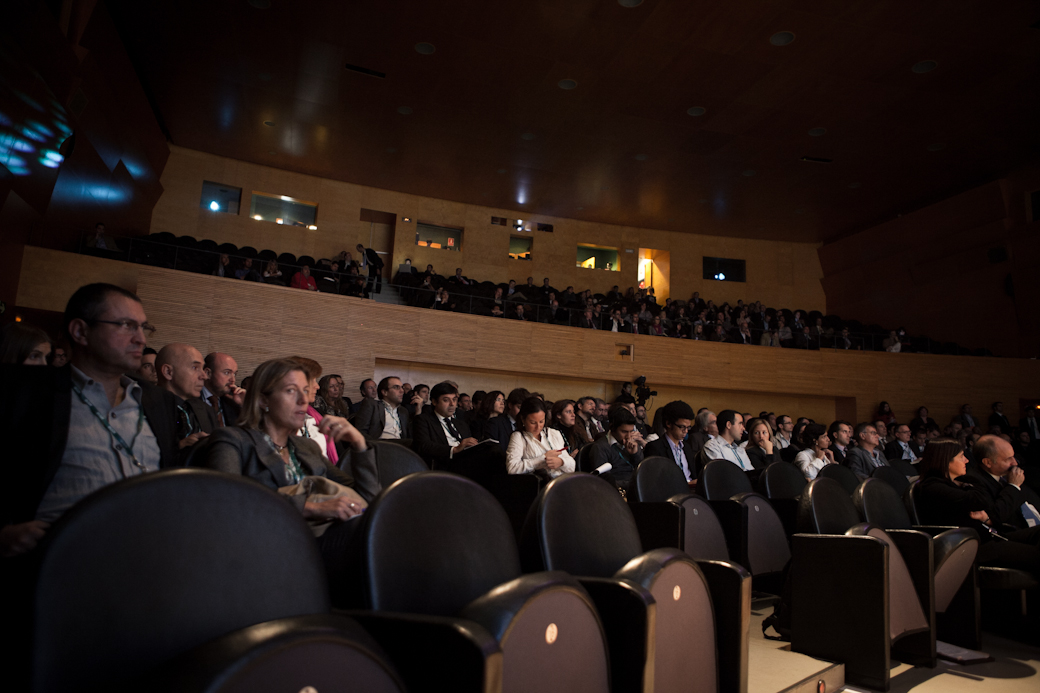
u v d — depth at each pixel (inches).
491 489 133.6
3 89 243.1
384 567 49.6
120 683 32.2
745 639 71.7
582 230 584.4
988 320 498.3
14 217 294.0
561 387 481.1
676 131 413.7
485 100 387.5
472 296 471.8
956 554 117.8
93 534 33.3
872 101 373.4
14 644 30.6
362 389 242.7
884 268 560.7
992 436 155.8
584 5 300.0
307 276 419.2
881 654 95.9
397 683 37.8
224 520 38.2
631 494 124.1
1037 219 458.9
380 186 530.9
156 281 360.5
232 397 120.3
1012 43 319.9
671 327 510.9
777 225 575.8
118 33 326.3
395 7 305.9
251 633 32.2
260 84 380.5
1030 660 116.3
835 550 103.7
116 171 378.0
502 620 45.5
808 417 517.0
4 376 61.7
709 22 308.7
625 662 56.7
